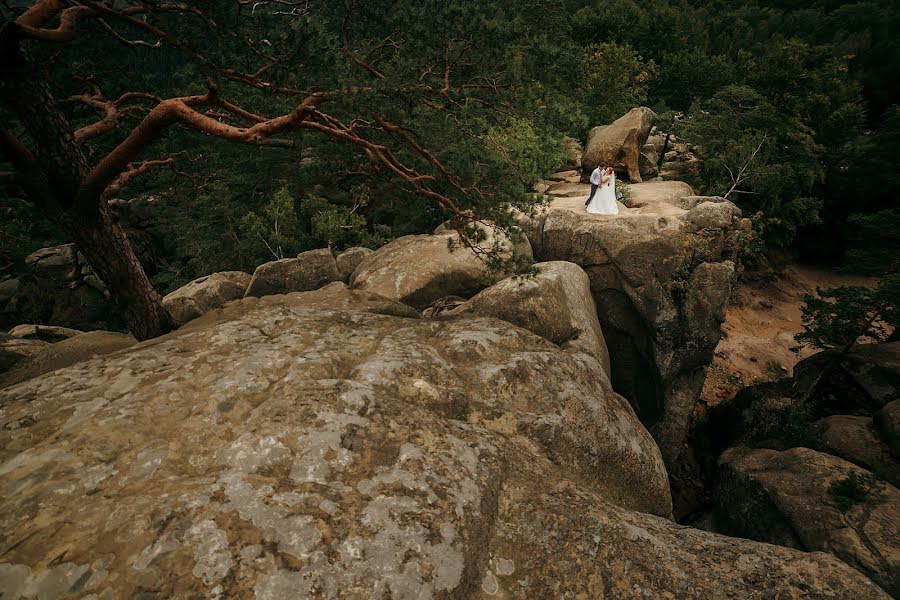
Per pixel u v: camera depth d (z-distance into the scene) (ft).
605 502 14.66
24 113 19.56
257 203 68.69
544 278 32.60
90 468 12.15
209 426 13.94
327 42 19.54
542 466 15.96
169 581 9.61
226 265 65.72
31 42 23.65
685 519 47.67
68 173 21.22
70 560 9.82
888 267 76.02
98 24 24.04
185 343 18.86
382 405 15.21
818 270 102.12
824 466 37.04
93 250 23.20
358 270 38.63
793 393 54.75
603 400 20.72
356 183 33.76
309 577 10.14
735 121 82.69
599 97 78.95
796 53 95.61
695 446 57.31
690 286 42.19
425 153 23.38
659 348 44.11
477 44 21.91
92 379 15.94
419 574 10.79
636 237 42.45
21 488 11.48
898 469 38.27
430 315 32.73
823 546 31.53
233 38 18.84
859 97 113.60
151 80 30.73
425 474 13.10
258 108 25.18
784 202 90.07
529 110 22.79
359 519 11.48
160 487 11.64
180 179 57.21
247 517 10.98
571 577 11.91
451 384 17.92
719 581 11.84
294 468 12.53
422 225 57.88
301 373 16.40
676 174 77.46
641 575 11.96
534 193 24.91
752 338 81.35
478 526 12.46
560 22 64.59
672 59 118.01
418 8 21.98
